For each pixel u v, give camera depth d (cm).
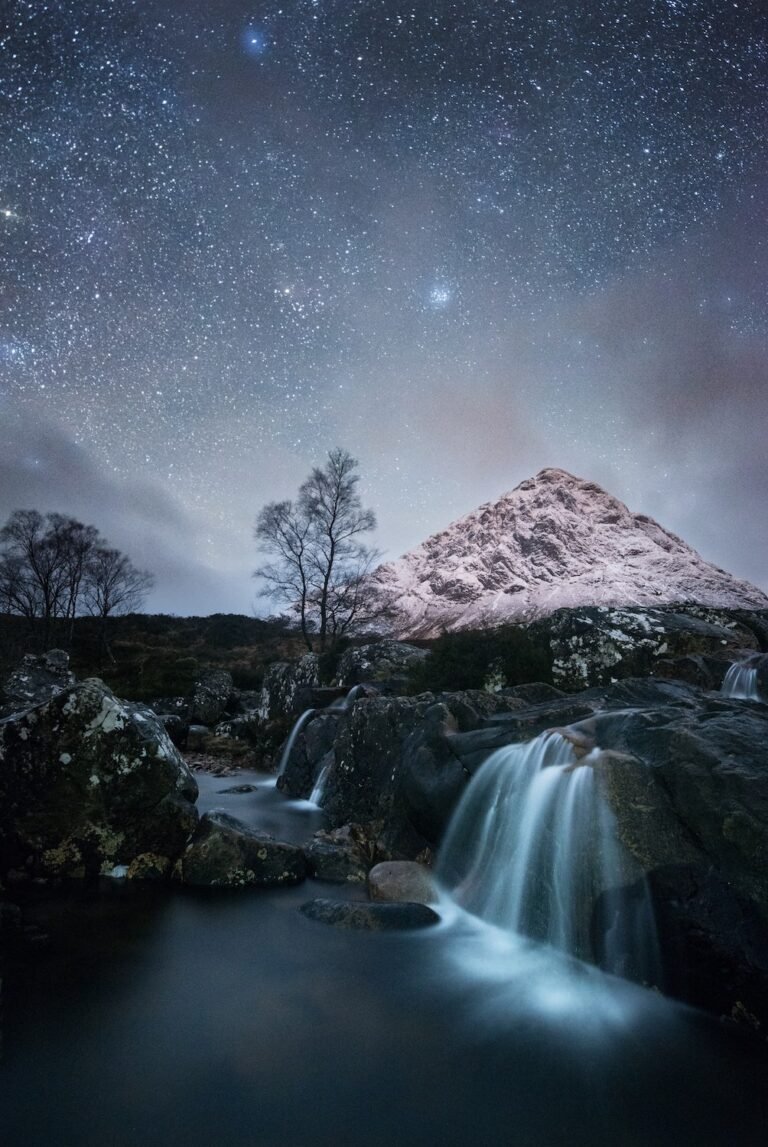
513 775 693
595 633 1320
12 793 722
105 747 747
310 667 2150
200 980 505
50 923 603
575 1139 343
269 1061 404
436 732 853
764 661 1024
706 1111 369
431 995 498
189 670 3372
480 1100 373
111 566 4994
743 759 524
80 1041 414
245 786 1377
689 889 502
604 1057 420
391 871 730
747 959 454
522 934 614
